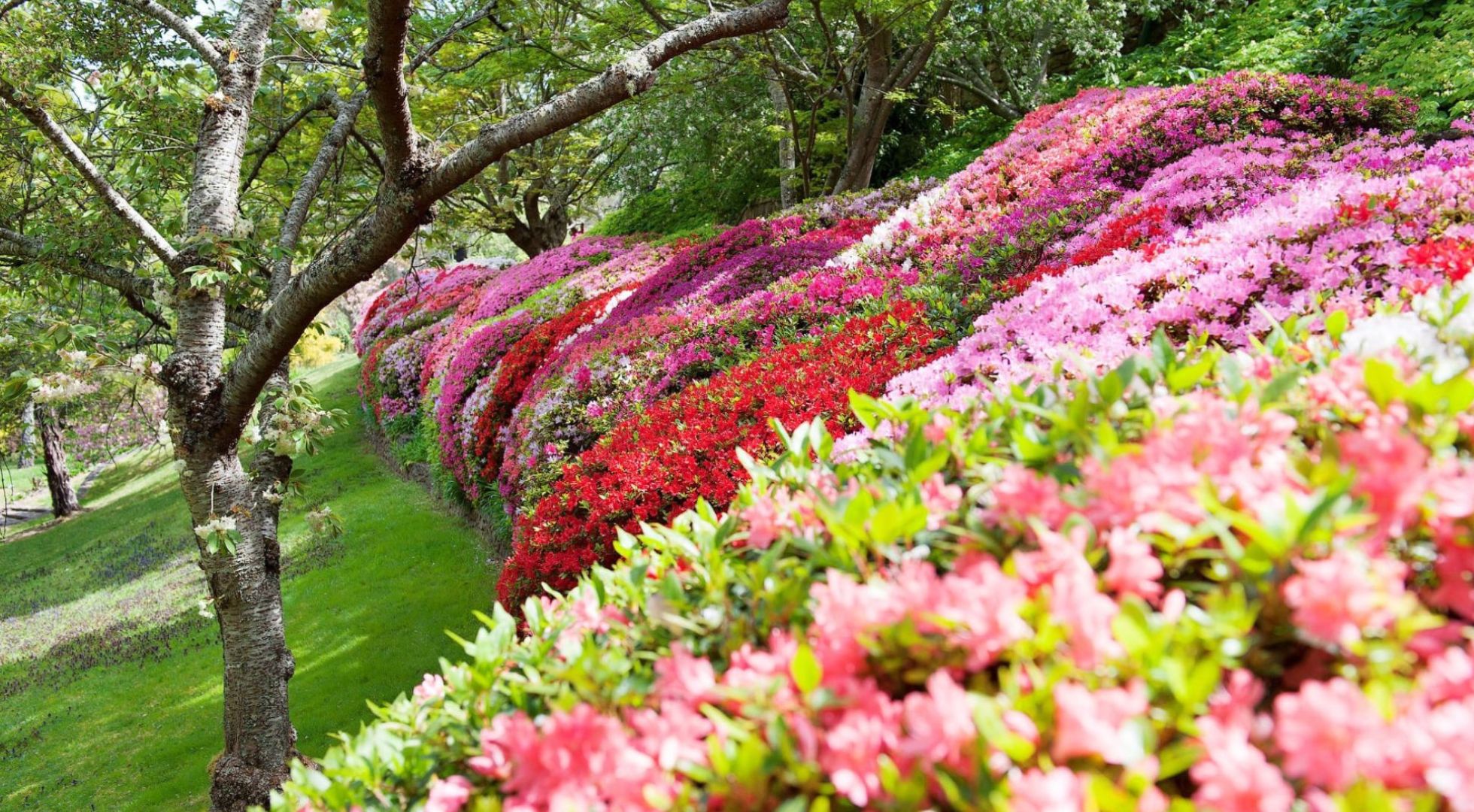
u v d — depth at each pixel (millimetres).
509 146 3811
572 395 7008
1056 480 1227
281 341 4375
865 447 1877
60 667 9000
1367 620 886
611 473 5309
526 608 1825
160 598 10789
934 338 4840
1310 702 816
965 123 15867
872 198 10398
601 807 1090
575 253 15039
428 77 8055
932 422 1640
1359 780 772
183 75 5207
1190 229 5395
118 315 6352
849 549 1289
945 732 921
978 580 1113
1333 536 985
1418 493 979
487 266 20859
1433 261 2777
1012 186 7875
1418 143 6051
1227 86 7305
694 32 4145
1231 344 3240
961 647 1040
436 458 10977
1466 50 7344
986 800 899
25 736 7434
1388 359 1408
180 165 6004
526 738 1192
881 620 1079
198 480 4699
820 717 1062
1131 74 13406
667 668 1207
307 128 8461
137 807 5832
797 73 12844
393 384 14391
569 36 7285
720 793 1023
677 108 16203
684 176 19984
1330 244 3334
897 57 15008
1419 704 852
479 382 10109
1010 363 3736
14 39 4637
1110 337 3461
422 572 8656
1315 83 7117
